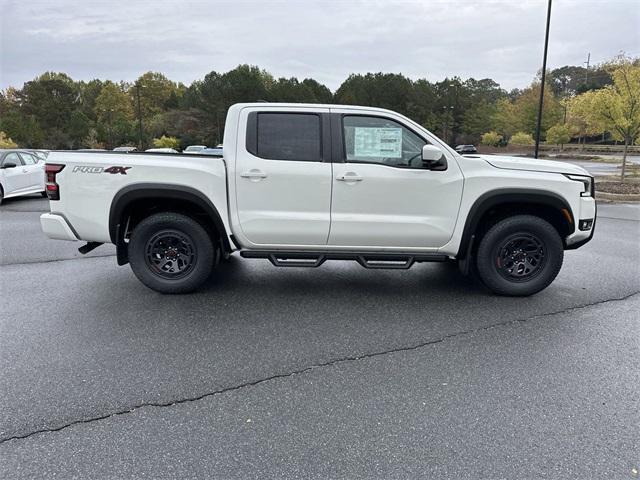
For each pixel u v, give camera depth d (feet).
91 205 15.39
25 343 12.34
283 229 15.52
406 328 13.66
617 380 10.71
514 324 13.99
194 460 7.97
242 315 14.52
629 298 16.34
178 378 10.66
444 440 8.55
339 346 12.42
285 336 13.01
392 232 15.58
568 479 7.59
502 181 15.37
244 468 7.80
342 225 15.48
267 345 12.42
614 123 55.88
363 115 15.39
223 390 10.19
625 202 45.27
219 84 231.91
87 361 11.39
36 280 18.02
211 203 15.35
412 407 9.60
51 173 15.42
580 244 16.58
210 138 228.43
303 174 15.17
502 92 264.31
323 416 9.27
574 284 17.97
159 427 8.86
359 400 9.86
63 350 11.95
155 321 13.94
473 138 223.30
